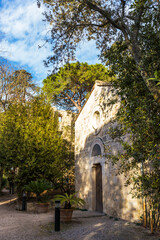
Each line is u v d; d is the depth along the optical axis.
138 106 4.09
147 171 5.94
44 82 18.28
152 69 4.07
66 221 6.67
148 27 4.48
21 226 6.13
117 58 4.88
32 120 11.66
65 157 15.45
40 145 10.89
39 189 9.77
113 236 4.95
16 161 10.62
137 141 4.01
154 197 4.30
